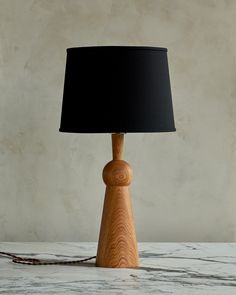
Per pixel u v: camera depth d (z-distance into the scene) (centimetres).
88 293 192
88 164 301
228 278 213
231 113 304
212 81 303
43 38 298
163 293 192
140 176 303
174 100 302
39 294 191
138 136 302
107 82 218
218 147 304
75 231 302
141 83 220
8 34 297
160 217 304
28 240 301
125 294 191
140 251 266
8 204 300
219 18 302
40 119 299
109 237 230
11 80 298
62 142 300
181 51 302
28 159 300
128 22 300
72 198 301
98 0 299
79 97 221
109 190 232
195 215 305
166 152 303
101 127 217
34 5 298
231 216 306
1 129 298
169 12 301
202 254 259
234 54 303
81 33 299
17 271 225
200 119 303
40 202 301
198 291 195
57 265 236
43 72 298
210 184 305
